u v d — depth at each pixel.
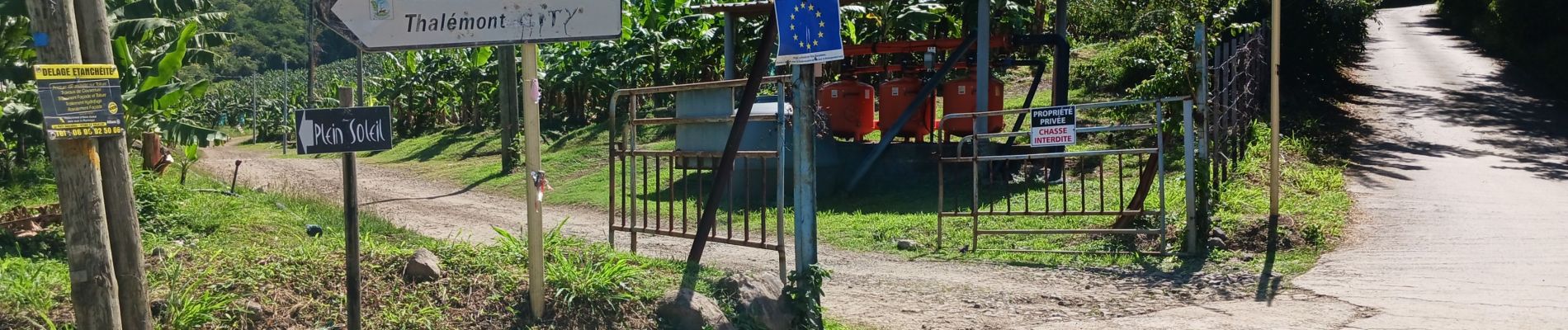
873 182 15.66
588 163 22.11
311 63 40.31
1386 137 18.27
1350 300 7.52
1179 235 9.91
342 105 5.06
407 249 6.41
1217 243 9.72
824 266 9.64
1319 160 15.28
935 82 15.23
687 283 6.33
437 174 23.56
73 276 4.55
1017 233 10.84
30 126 13.83
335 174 24.17
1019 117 16.08
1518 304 7.17
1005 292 8.28
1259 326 6.89
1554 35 27.61
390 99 41.50
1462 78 26.59
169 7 16.28
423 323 5.52
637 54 28.48
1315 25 22.73
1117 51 22.91
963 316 7.46
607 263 6.19
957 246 10.62
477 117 34.62
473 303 5.82
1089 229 9.95
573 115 32.25
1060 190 14.02
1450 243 9.62
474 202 17.55
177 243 7.69
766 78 7.75
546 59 32.94
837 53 6.24
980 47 14.84
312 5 5.49
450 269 6.20
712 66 27.23
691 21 24.34
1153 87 11.57
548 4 5.47
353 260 5.17
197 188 12.60
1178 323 7.09
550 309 5.77
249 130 66.94
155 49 16.61
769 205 14.23
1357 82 25.44
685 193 8.70
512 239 6.86
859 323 7.25
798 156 6.62
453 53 36.66
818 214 13.48
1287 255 9.39
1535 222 10.62
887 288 8.50
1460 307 7.16
